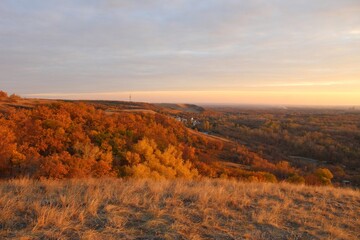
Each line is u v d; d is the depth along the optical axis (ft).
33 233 13.83
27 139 76.43
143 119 168.14
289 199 25.49
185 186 26.50
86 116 119.55
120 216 16.98
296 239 16.72
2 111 122.21
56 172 47.85
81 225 15.25
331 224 19.80
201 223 17.31
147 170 66.08
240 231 16.93
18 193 20.01
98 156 72.08
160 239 14.74
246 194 25.86
